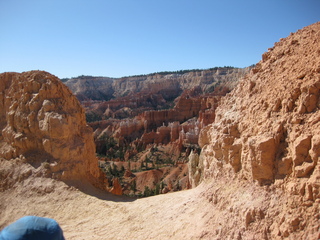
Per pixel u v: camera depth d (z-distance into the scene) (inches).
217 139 631.2
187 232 526.3
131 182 2468.0
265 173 460.1
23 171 969.5
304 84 481.1
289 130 459.2
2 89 1214.3
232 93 834.2
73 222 743.1
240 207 461.7
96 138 4667.8
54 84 1067.9
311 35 608.4
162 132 4217.5
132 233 609.9
